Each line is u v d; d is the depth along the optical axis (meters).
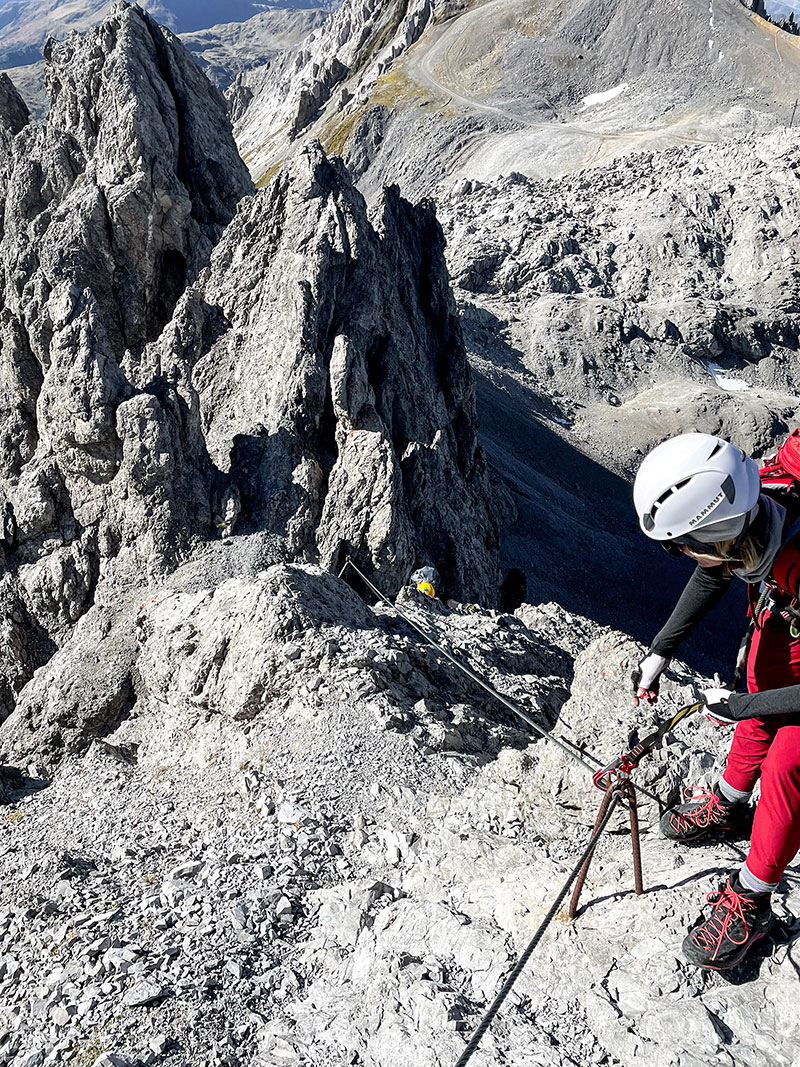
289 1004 5.57
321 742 9.52
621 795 4.60
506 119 175.25
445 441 33.16
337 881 6.93
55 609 24.39
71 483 25.12
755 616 3.54
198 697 11.88
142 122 35.44
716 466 3.18
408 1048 4.57
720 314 102.94
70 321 24.86
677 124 161.62
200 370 31.48
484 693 11.86
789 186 116.62
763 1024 4.00
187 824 8.70
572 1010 4.45
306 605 12.08
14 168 36.91
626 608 72.50
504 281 108.50
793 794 3.57
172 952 6.27
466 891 5.81
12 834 9.75
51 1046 5.67
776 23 195.00
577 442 89.12
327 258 30.75
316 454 29.25
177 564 24.62
